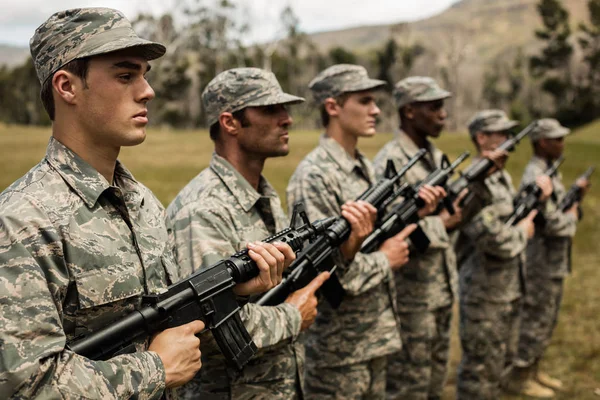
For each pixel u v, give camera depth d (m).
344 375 3.44
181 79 47.62
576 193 6.02
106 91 1.72
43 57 1.73
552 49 56.88
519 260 4.90
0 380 1.41
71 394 1.47
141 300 1.82
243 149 2.78
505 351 4.97
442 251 4.13
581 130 43.25
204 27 45.75
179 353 1.78
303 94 56.44
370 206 3.08
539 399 5.20
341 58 58.47
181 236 2.53
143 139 1.81
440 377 4.33
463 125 66.88
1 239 1.52
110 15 1.74
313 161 3.57
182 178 15.31
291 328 2.53
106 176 1.84
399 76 59.66
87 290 1.66
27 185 1.66
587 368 5.64
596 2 55.69
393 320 3.56
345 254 3.10
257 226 2.72
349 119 3.70
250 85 2.73
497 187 4.94
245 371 2.53
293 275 2.73
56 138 1.77
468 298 4.81
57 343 1.50
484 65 85.69
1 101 58.50
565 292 7.68
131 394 1.59
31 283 1.50
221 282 2.04
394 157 4.28
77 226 1.68
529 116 56.62
